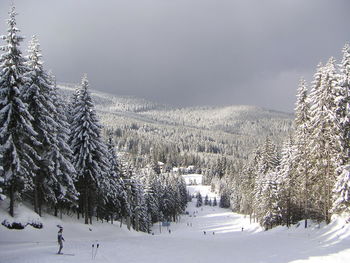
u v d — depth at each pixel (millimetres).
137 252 25016
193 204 174750
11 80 25203
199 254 25812
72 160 36719
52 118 32219
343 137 33625
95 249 24156
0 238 24844
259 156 77625
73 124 38344
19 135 26969
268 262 21922
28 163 28562
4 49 25547
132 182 57312
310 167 38812
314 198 38312
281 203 53500
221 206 162500
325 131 34719
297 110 42250
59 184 33688
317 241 30203
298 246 28625
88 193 40406
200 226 94688
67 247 24000
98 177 38969
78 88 42344
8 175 26234
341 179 30844
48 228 31047
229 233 68000
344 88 33594
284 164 53875
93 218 47875
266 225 55906
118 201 49875
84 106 37094
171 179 122312
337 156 33469
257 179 65938
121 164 55969
